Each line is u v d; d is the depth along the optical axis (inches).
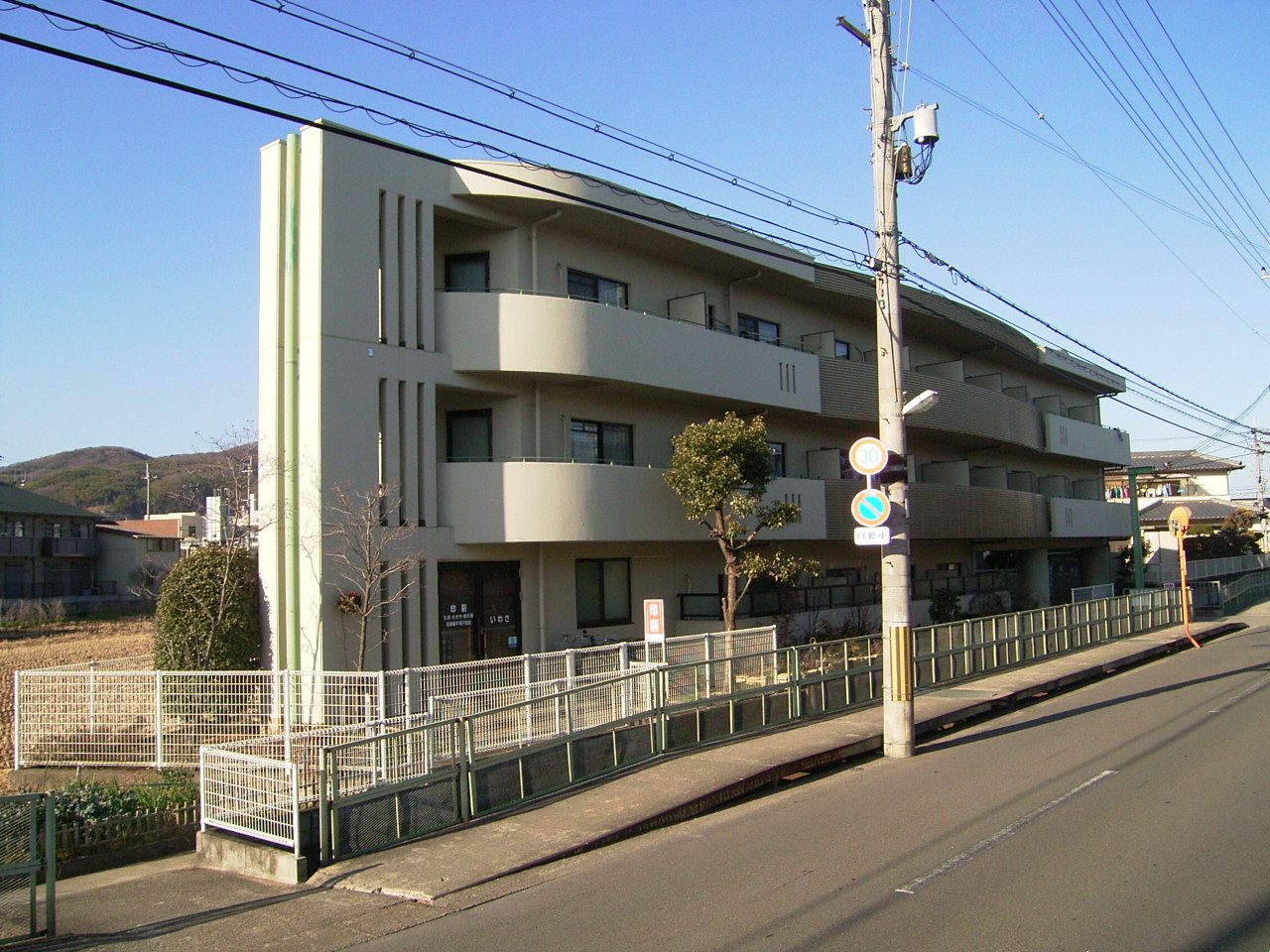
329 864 326.0
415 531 660.7
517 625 745.6
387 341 656.4
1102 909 247.3
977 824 338.3
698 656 563.2
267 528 625.6
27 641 1129.4
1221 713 568.1
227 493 678.5
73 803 393.1
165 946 261.4
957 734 551.2
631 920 257.4
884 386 498.6
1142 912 244.2
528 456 749.9
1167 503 2345.0
